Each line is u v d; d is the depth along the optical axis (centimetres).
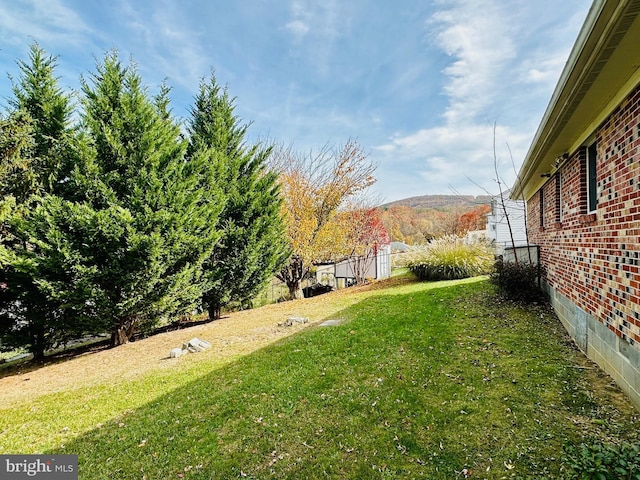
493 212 2183
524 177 760
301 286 1562
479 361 462
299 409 386
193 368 560
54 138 774
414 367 464
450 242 1341
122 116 755
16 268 657
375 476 270
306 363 521
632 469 218
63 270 687
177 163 825
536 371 416
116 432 378
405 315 734
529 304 722
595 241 420
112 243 699
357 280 1700
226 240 1033
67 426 402
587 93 346
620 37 245
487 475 256
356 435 326
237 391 446
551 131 458
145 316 838
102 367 651
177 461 315
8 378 659
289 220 1439
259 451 318
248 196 1071
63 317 768
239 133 1153
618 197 350
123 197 757
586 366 420
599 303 408
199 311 1080
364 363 497
